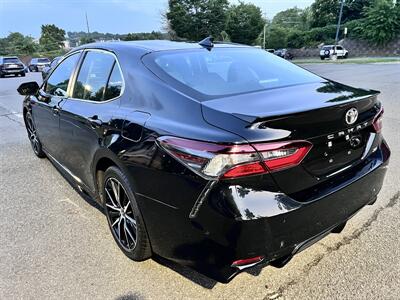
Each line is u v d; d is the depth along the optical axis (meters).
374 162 2.65
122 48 3.11
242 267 2.02
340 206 2.37
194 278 2.64
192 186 2.05
